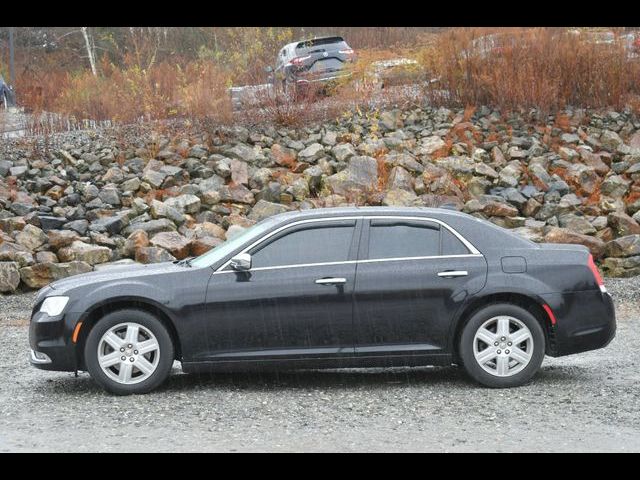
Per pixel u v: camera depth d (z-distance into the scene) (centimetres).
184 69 2420
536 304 851
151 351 831
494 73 2303
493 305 839
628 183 1988
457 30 2433
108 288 830
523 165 2072
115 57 4416
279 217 878
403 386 865
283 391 846
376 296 837
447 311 839
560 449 632
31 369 981
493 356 839
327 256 846
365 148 2083
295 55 2342
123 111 2284
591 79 2317
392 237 855
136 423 720
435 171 1994
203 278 836
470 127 2194
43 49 5325
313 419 729
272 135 2195
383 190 1931
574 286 850
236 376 927
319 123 2256
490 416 732
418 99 2350
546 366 957
